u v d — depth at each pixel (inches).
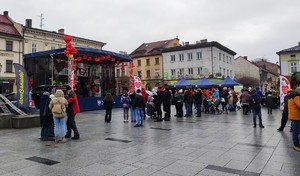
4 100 475.5
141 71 2135.8
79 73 875.4
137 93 436.5
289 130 382.3
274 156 234.7
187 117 577.3
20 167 204.5
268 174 185.6
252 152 249.8
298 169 196.5
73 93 326.6
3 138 330.3
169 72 1982.0
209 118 553.9
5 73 1302.9
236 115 621.3
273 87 957.8
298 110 255.8
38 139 322.3
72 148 269.4
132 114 498.6
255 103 411.5
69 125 328.5
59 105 293.6
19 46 1376.7
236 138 321.4
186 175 184.5
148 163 214.2
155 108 520.1
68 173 189.9
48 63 803.4
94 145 283.7
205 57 1824.6
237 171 192.5
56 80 818.8
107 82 954.7
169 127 420.2
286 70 1619.1
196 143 292.2
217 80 1710.1
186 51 1909.4
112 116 610.5
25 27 1402.6
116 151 255.6
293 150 257.3
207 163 213.5
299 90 256.1
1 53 1291.8
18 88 473.1
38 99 673.6
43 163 215.2
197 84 1160.8
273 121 495.2
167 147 272.7
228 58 2117.4
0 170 197.2
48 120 317.7
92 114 666.2
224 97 668.1
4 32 1304.1
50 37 1540.4
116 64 964.6
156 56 2064.5
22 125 418.9
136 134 353.7
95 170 196.5
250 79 2057.1
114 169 198.7
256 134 349.7
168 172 191.3
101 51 757.9
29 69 813.2
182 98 577.0
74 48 616.1
